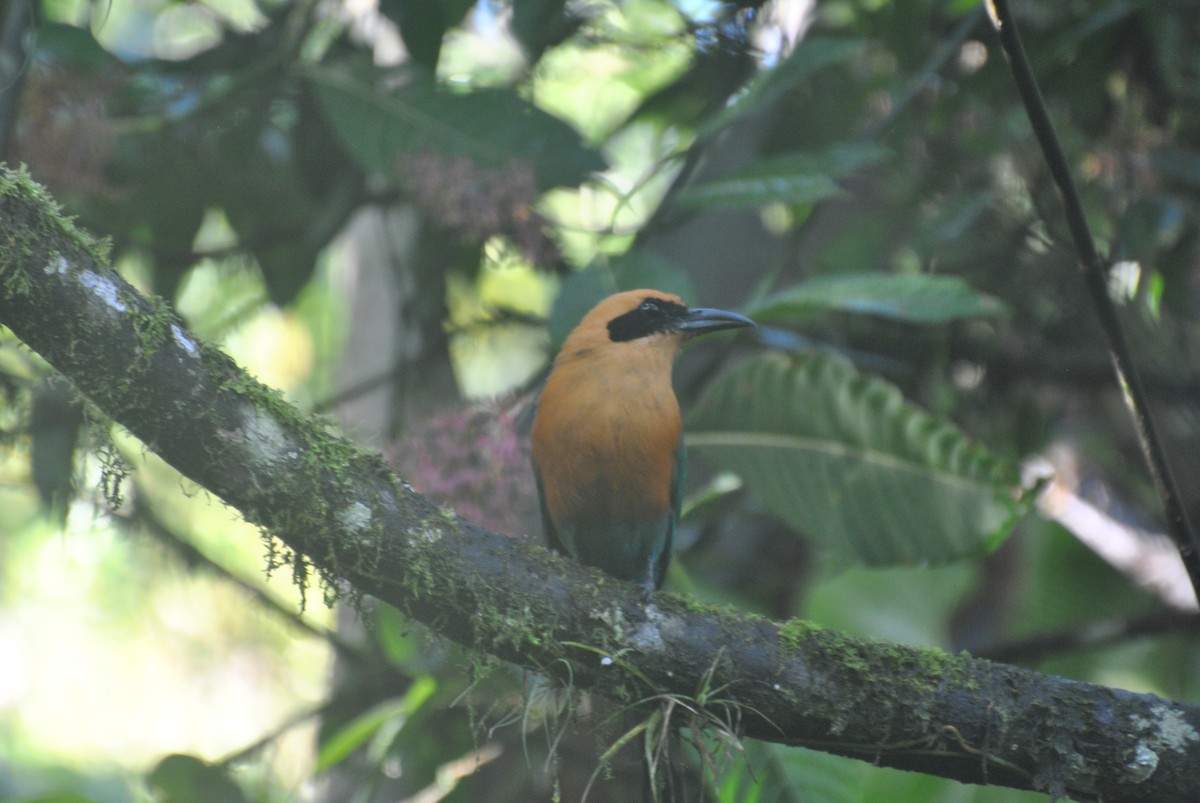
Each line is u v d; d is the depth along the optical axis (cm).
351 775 1221
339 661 1273
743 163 1346
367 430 1331
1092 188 1190
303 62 1083
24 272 558
